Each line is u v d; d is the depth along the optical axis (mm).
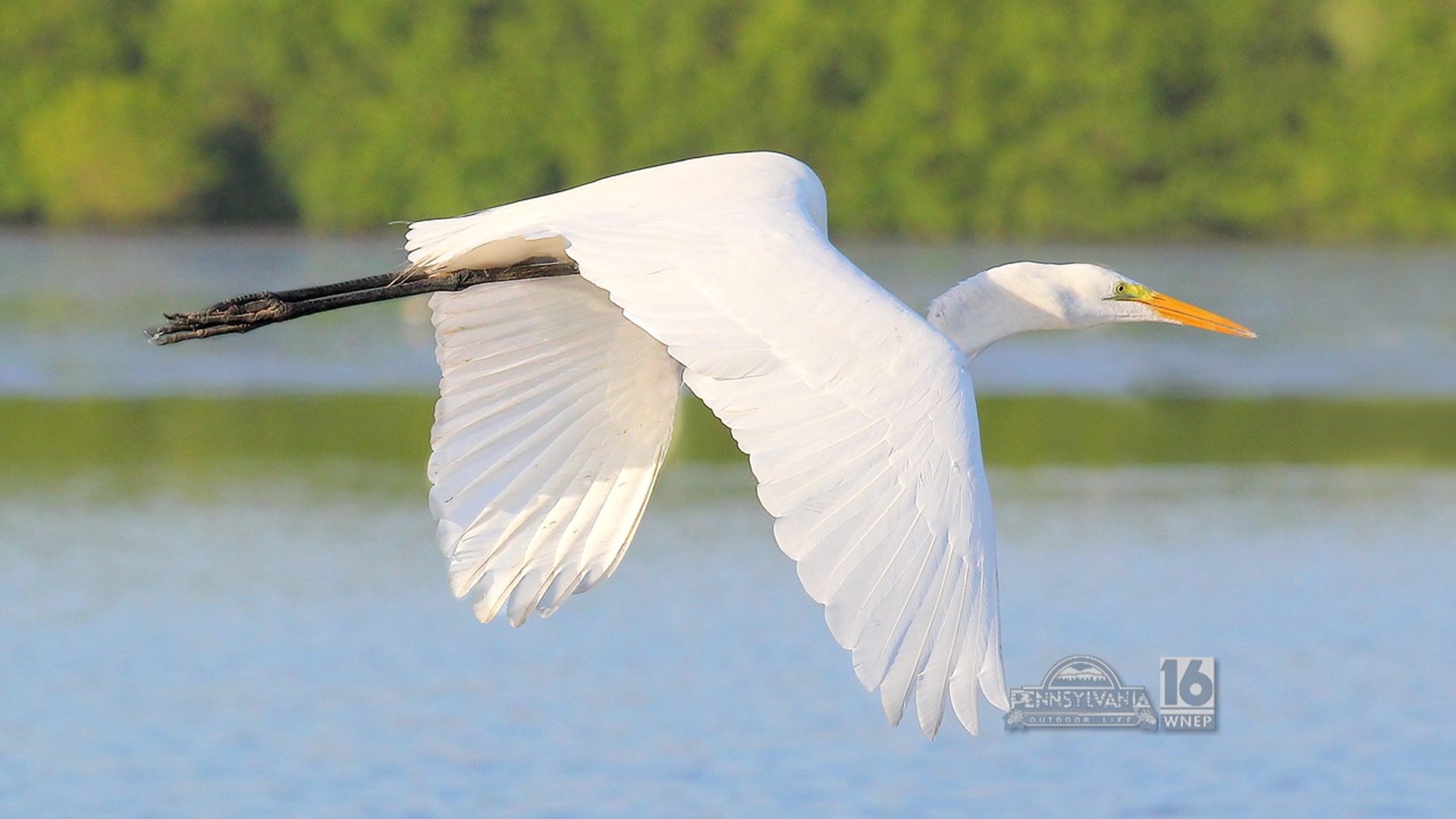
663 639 12547
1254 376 27094
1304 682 11680
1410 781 9945
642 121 48750
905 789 9750
